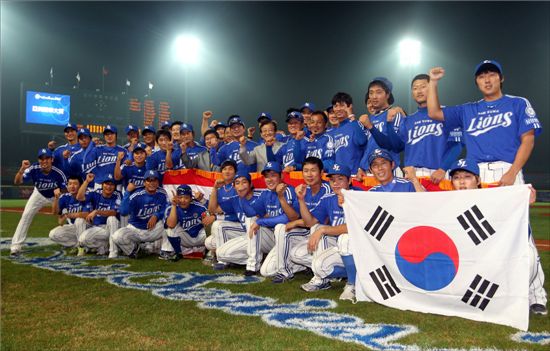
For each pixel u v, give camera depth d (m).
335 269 5.41
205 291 5.44
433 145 5.59
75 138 9.38
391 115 5.70
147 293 5.33
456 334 3.86
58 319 4.34
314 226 5.74
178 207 7.71
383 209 4.71
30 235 11.19
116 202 8.38
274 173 6.06
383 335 3.86
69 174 8.98
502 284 4.09
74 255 8.29
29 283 5.86
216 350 3.56
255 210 6.50
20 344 3.70
